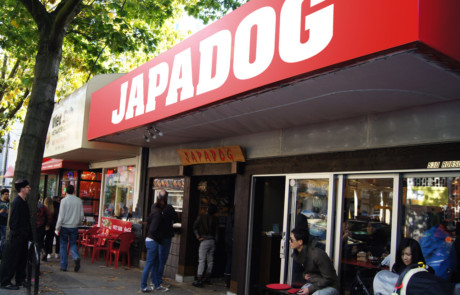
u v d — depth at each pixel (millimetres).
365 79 4012
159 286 7992
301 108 5316
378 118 5367
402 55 3320
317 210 6215
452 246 4629
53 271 9094
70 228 9344
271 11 4551
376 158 5344
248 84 4781
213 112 5973
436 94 4344
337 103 4957
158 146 10336
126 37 11453
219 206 9805
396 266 4227
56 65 8117
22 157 7684
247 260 7355
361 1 3504
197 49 5941
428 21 3123
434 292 3455
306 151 6363
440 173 4770
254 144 7406
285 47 4277
